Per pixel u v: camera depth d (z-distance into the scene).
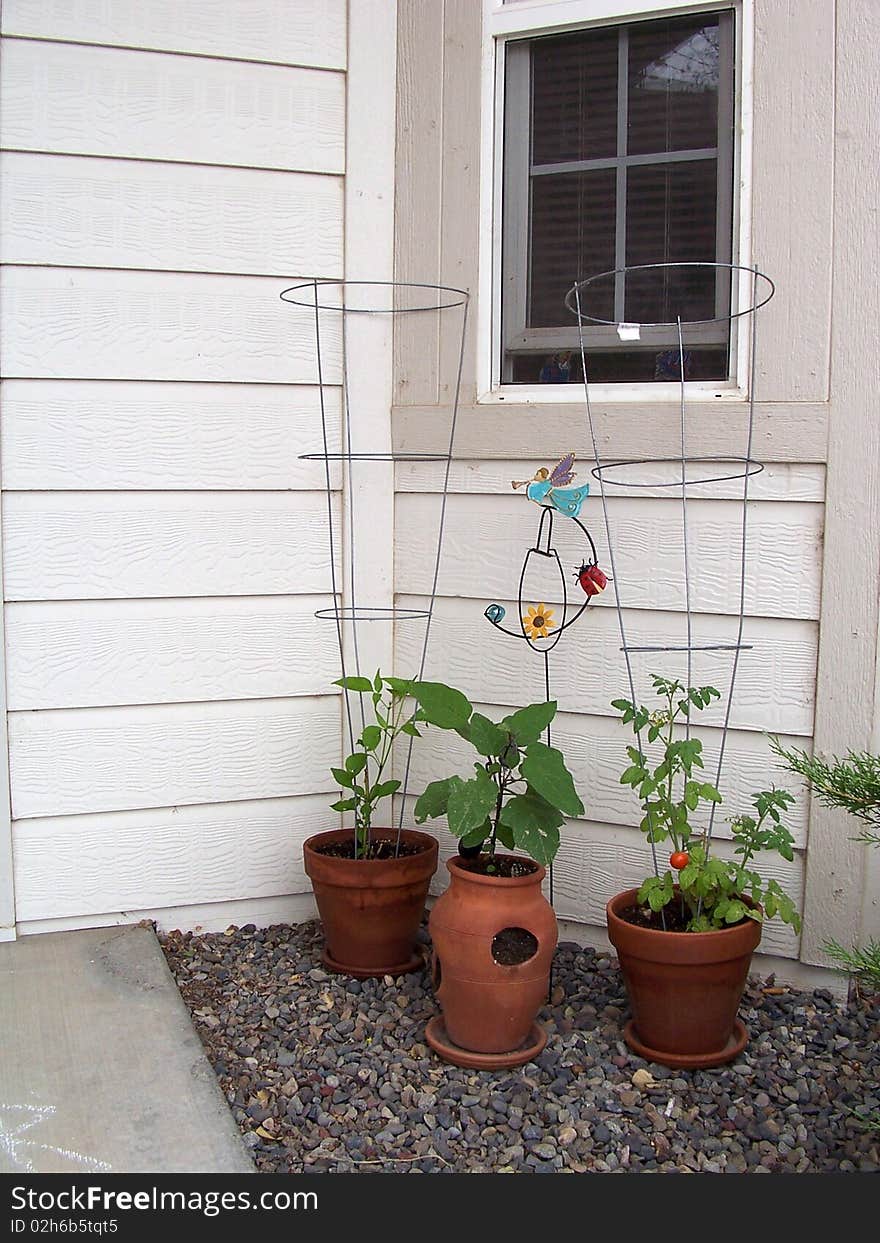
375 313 2.90
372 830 2.88
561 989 2.62
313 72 2.82
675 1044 2.32
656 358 2.69
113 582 2.80
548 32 2.71
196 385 2.81
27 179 2.66
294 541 2.91
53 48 2.66
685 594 2.63
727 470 2.57
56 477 2.74
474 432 2.81
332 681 2.97
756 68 2.49
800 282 2.47
